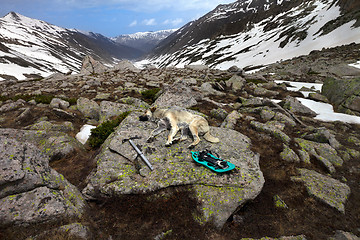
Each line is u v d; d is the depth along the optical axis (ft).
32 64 370.12
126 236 17.90
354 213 21.54
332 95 53.67
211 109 46.52
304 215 21.36
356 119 41.45
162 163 23.12
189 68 129.49
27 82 97.50
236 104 50.62
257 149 30.17
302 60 163.02
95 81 77.25
